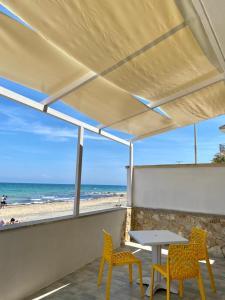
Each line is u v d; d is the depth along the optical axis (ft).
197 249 8.79
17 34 6.71
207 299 9.70
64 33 6.64
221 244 16.12
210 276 10.61
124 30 6.61
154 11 6.00
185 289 10.56
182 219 17.79
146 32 6.73
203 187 17.39
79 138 13.56
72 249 12.48
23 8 5.86
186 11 6.03
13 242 9.09
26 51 7.45
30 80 9.25
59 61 8.14
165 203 18.85
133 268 13.09
